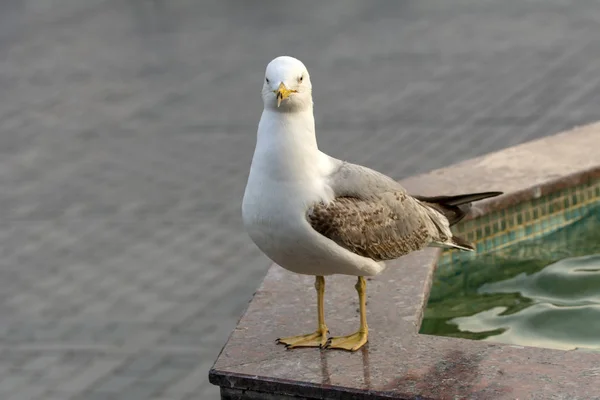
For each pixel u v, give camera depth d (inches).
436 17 752.3
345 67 668.1
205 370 357.4
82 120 619.2
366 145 549.3
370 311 213.6
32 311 406.3
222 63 695.1
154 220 482.0
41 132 606.5
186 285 420.5
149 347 374.0
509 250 273.9
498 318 235.8
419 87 622.5
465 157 524.1
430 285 230.8
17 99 661.9
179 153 559.2
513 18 732.0
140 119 613.0
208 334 381.7
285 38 735.7
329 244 189.2
